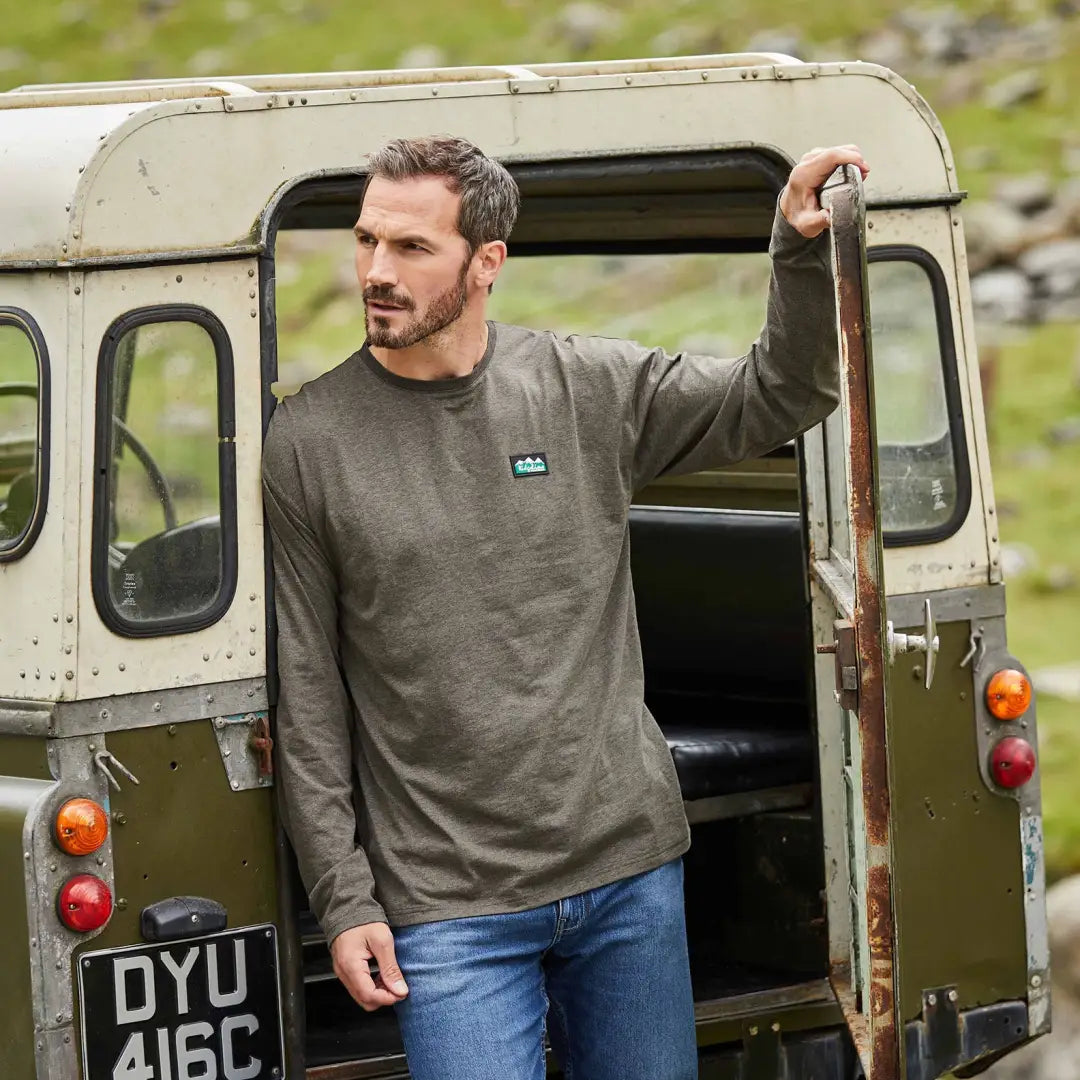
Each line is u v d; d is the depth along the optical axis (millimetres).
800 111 6773
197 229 5895
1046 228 28031
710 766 7508
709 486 8961
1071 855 11766
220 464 5969
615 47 39219
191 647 5922
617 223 8641
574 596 5793
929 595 7055
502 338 5988
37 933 5695
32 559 5785
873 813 5320
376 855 5828
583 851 5789
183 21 44125
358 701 5898
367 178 5754
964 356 7121
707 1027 7074
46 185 5770
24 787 5797
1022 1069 9758
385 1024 7008
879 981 5375
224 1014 6016
